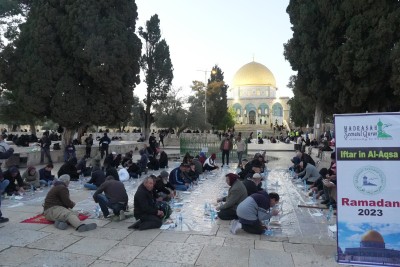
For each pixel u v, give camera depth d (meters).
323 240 6.41
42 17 19.36
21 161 16.31
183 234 6.67
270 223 7.53
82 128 24.42
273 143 45.06
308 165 12.78
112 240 6.26
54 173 14.91
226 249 5.86
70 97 19.39
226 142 18.67
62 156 19.97
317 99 21.50
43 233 6.59
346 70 18.45
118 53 19.81
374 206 5.21
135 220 7.66
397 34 17.31
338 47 19.38
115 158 15.20
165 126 42.62
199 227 7.17
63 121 19.62
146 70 36.47
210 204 9.38
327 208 8.98
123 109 21.61
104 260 5.32
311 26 20.58
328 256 5.59
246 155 24.06
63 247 5.86
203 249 5.85
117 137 41.34
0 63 19.75
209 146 25.30
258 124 85.94
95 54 18.88
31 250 5.70
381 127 5.19
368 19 17.77
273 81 93.00
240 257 5.51
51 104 19.39
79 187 11.63
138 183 12.92
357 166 5.29
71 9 19.03
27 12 21.66
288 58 23.55
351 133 5.32
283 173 16.20
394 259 5.12
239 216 6.80
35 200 9.44
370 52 17.52
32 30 19.42
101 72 19.12
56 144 20.50
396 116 5.13
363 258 5.23
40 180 11.33
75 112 19.52
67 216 6.93
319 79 20.73
